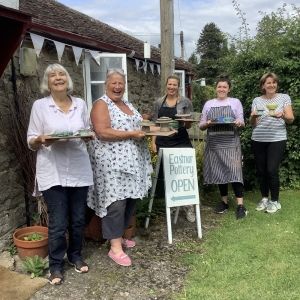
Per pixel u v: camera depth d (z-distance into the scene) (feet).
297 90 24.17
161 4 25.05
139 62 33.17
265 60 25.17
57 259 13.39
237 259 14.93
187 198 17.30
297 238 16.76
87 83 23.97
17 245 14.53
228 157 19.40
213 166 19.80
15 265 14.33
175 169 17.21
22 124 15.75
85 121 13.60
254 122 20.27
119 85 14.42
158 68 37.78
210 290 12.77
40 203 16.26
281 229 17.83
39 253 14.53
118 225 14.60
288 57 24.98
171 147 18.43
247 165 25.20
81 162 13.25
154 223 18.98
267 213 20.21
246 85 25.59
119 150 14.24
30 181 16.05
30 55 16.61
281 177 25.07
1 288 12.71
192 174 17.51
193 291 12.73
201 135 25.55
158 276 13.89
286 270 13.96
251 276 13.62
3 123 15.24
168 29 25.13
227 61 27.12
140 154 15.10
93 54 23.56
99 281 13.44
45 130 12.77
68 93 13.28
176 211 18.84
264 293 12.50
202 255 15.42
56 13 26.66
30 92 17.13
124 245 16.20
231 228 18.26
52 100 13.00
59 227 13.14
